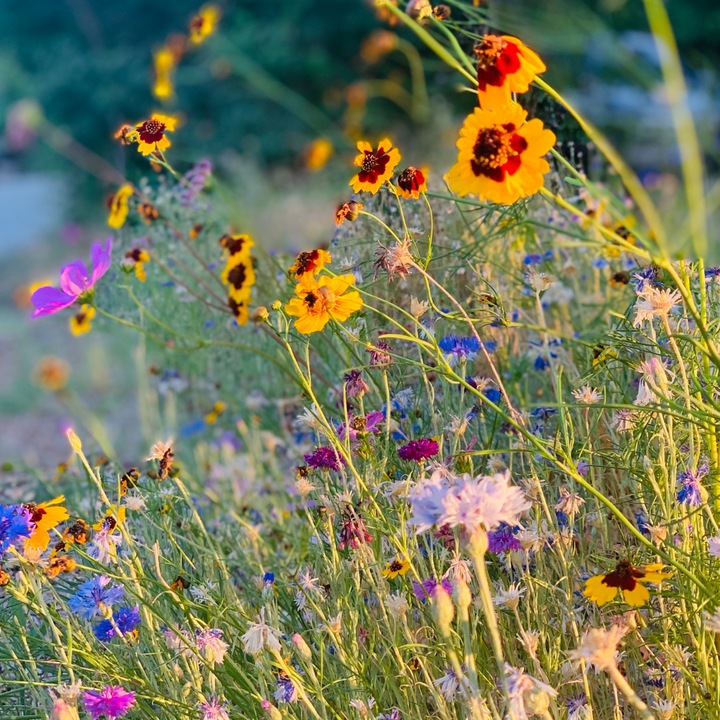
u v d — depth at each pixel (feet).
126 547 7.19
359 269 7.86
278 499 10.19
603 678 6.03
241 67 37.86
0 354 24.66
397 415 7.50
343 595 6.41
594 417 6.69
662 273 6.55
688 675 5.44
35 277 36.29
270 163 39.93
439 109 30.19
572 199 9.86
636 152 26.32
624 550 6.16
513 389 8.75
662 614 5.90
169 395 12.80
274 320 9.51
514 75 5.28
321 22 40.11
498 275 9.28
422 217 8.47
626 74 24.72
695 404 5.92
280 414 11.00
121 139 8.64
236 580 8.23
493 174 5.13
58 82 46.83
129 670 6.12
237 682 6.20
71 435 6.04
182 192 11.46
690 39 33.30
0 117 50.03
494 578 6.64
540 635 5.80
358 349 7.89
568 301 10.30
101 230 42.39
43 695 6.17
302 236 15.12
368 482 6.51
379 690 6.26
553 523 6.06
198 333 11.44
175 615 6.86
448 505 4.31
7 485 11.23
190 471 12.11
